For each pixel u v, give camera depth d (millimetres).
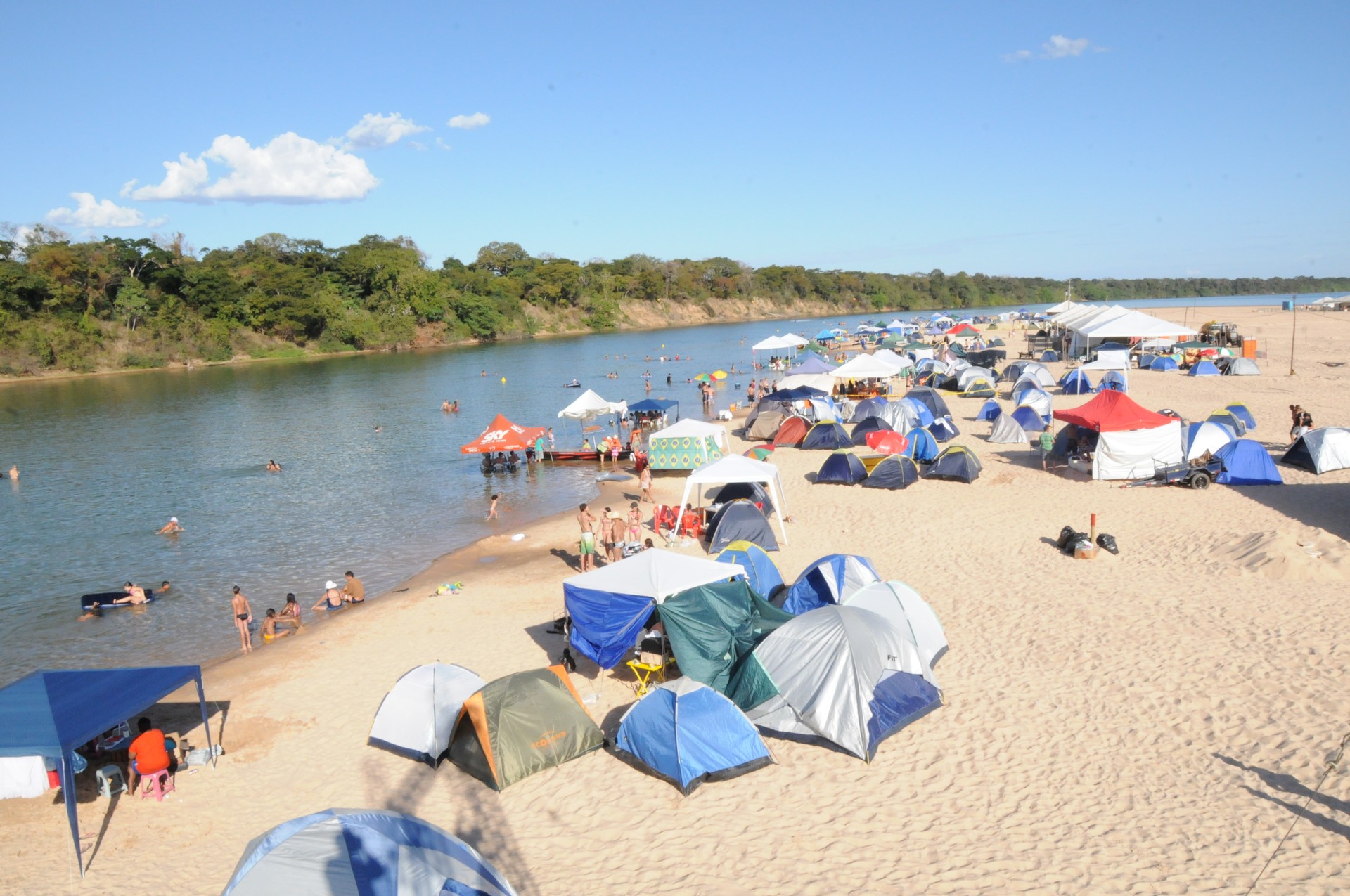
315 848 8867
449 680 14227
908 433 34656
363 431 51500
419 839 9336
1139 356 59625
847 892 9742
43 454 47000
